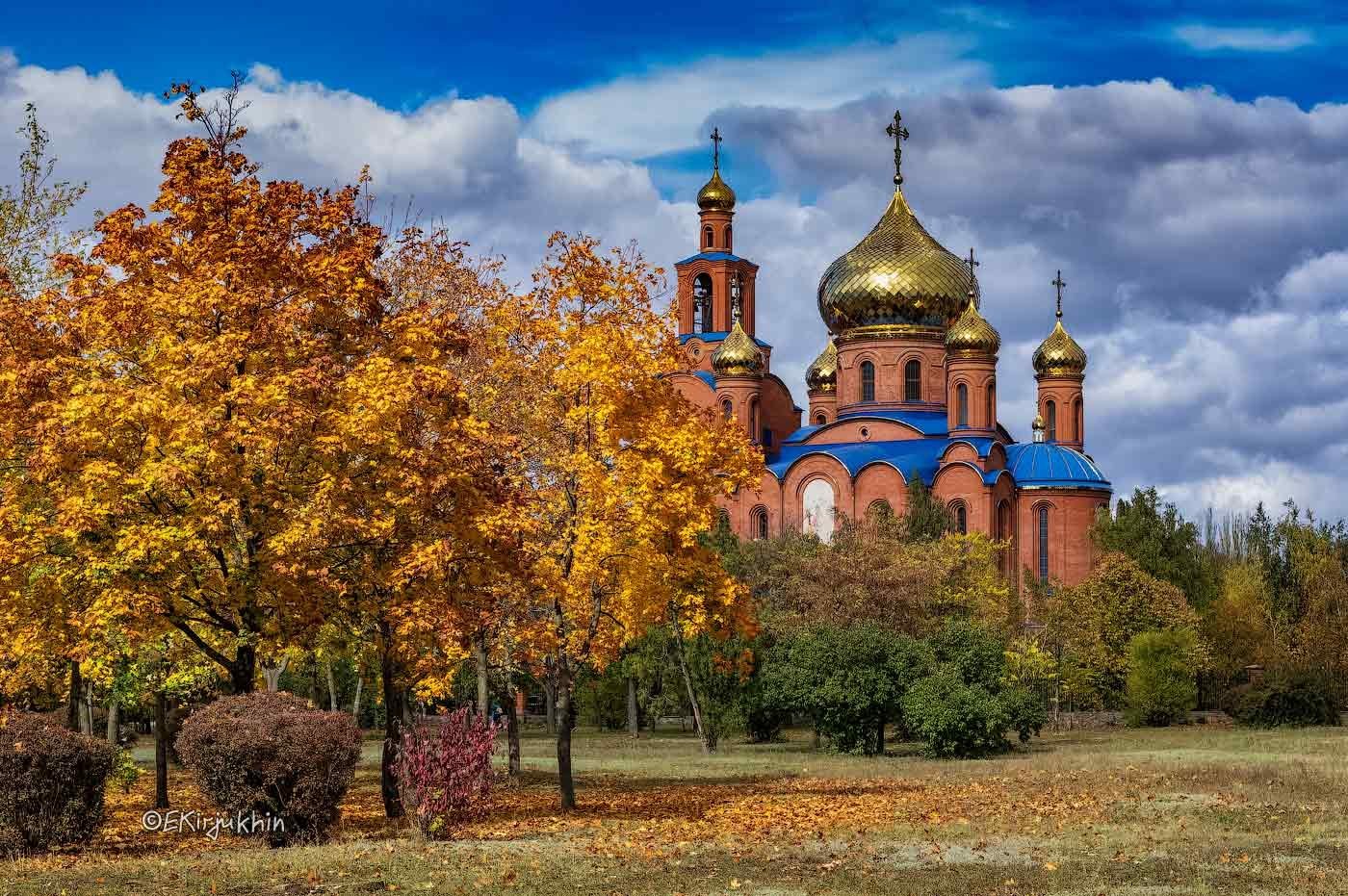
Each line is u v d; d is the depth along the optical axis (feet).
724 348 336.08
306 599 88.17
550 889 65.41
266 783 79.30
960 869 71.10
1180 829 85.56
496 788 127.54
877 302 334.03
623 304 108.17
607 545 100.78
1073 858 74.08
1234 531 371.56
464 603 92.27
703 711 198.49
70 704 114.52
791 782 132.26
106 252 94.79
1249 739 186.70
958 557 260.62
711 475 106.32
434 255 134.62
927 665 181.68
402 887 65.82
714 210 368.27
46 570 90.43
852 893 64.49
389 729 98.27
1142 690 235.40
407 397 88.63
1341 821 87.92
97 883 65.82
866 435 330.95
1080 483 318.24
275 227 96.89
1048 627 246.68
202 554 89.71
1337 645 240.53
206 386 88.99
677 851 77.92
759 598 231.30
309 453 91.50
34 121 122.83
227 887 65.51
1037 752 177.06
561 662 107.04
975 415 318.86
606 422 103.96
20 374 87.25
